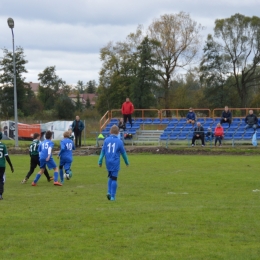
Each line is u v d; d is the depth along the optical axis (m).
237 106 95.06
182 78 99.00
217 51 93.31
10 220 14.62
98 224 13.95
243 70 93.69
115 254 10.90
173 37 93.81
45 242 11.99
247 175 27.34
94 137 64.88
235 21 92.69
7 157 19.12
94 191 21.50
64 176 27.97
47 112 112.06
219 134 47.84
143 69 87.38
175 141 51.91
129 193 20.52
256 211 15.85
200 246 11.49
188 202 17.94
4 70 104.69
